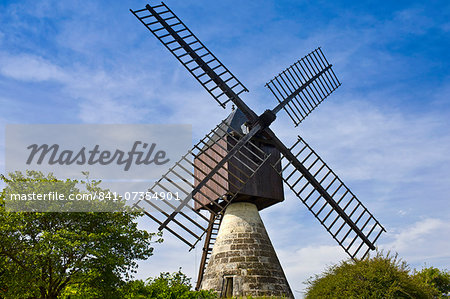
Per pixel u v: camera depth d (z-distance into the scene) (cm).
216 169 1465
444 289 2131
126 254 1440
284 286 1464
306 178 1667
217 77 1627
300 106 1862
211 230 1941
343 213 1664
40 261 1301
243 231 1547
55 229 1391
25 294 1312
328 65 2145
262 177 1630
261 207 1769
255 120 1628
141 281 1482
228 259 1483
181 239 1303
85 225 1433
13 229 1309
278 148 1662
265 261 1489
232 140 1630
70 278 1377
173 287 1420
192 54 1652
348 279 1269
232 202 1650
